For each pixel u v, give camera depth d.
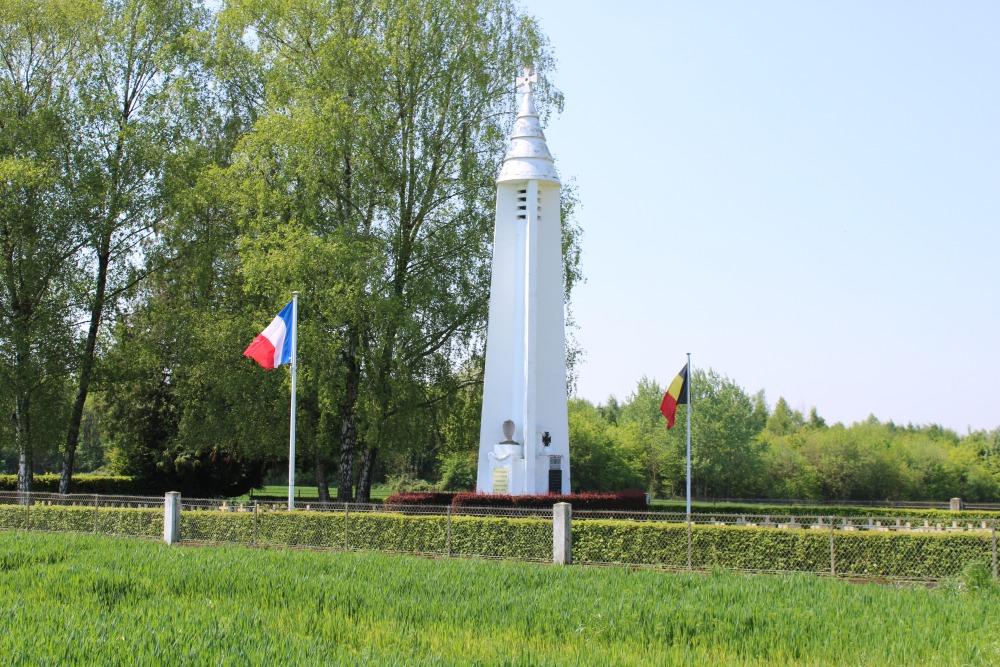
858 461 82.19
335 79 35.81
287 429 37.19
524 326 31.86
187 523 26.94
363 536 24.81
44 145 37.28
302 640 12.63
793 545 20.94
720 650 13.22
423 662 11.64
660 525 21.92
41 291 38.12
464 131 37.16
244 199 34.75
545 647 13.23
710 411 75.69
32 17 38.59
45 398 37.69
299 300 33.28
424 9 36.22
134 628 12.97
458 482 65.31
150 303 40.56
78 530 28.98
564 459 31.69
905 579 20.06
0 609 13.89
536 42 38.91
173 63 40.19
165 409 45.97
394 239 36.22
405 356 35.44
